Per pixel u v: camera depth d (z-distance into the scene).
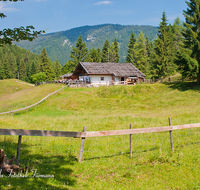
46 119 18.92
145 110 28.39
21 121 17.08
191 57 36.34
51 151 9.37
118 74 46.62
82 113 25.94
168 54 56.97
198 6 36.94
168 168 8.02
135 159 8.75
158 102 31.66
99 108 30.20
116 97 35.97
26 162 7.82
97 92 37.56
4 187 5.83
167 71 55.38
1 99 39.69
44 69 93.44
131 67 52.22
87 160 8.53
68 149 9.59
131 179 7.11
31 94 40.09
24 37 8.32
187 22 38.16
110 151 9.73
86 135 7.98
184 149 9.93
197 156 9.07
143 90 38.12
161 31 57.28
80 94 36.22
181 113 21.17
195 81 38.72
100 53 93.81
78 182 6.74
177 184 6.85
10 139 10.60
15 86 83.44
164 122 16.50
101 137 11.95
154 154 9.17
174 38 66.75
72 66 79.81
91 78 46.03
